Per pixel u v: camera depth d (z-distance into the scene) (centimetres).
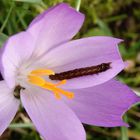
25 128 27
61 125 20
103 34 30
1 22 27
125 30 32
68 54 20
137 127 29
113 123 20
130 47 32
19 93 20
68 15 19
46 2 27
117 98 21
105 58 20
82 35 30
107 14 31
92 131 29
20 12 26
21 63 20
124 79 30
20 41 18
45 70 20
